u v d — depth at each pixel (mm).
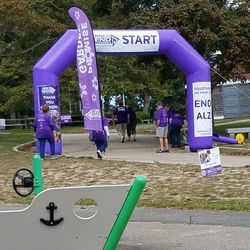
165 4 21891
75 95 41125
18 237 5121
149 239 7262
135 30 18438
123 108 24797
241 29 21312
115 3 25234
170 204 9398
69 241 5141
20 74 36844
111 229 5125
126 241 7164
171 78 28062
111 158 16547
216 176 11875
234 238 7148
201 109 18500
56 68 17641
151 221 8320
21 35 23656
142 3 25109
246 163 14484
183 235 7418
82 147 22703
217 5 22938
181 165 13977
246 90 45438
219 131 27453
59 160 15461
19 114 57438
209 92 18672
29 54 25547
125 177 12328
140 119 57375
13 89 37531
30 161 15469
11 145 22922
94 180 12125
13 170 13906
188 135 19031
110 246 5121
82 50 15672
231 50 21281
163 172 12781
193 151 18641
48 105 16844
